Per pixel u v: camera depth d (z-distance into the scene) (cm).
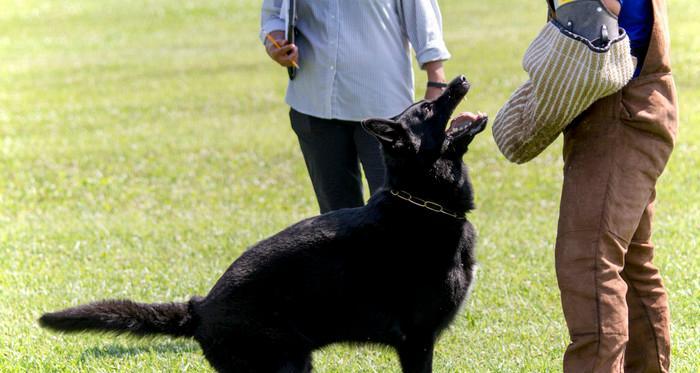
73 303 1145
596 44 647
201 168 2177
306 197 1864
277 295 783
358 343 817
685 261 1202
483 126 809
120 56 4322
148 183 2052
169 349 1019
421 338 812
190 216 1722
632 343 775
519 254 1312
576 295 688
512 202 1709
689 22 3881
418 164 803
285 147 2361
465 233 816
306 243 791
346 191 1042
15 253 1426
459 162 824
